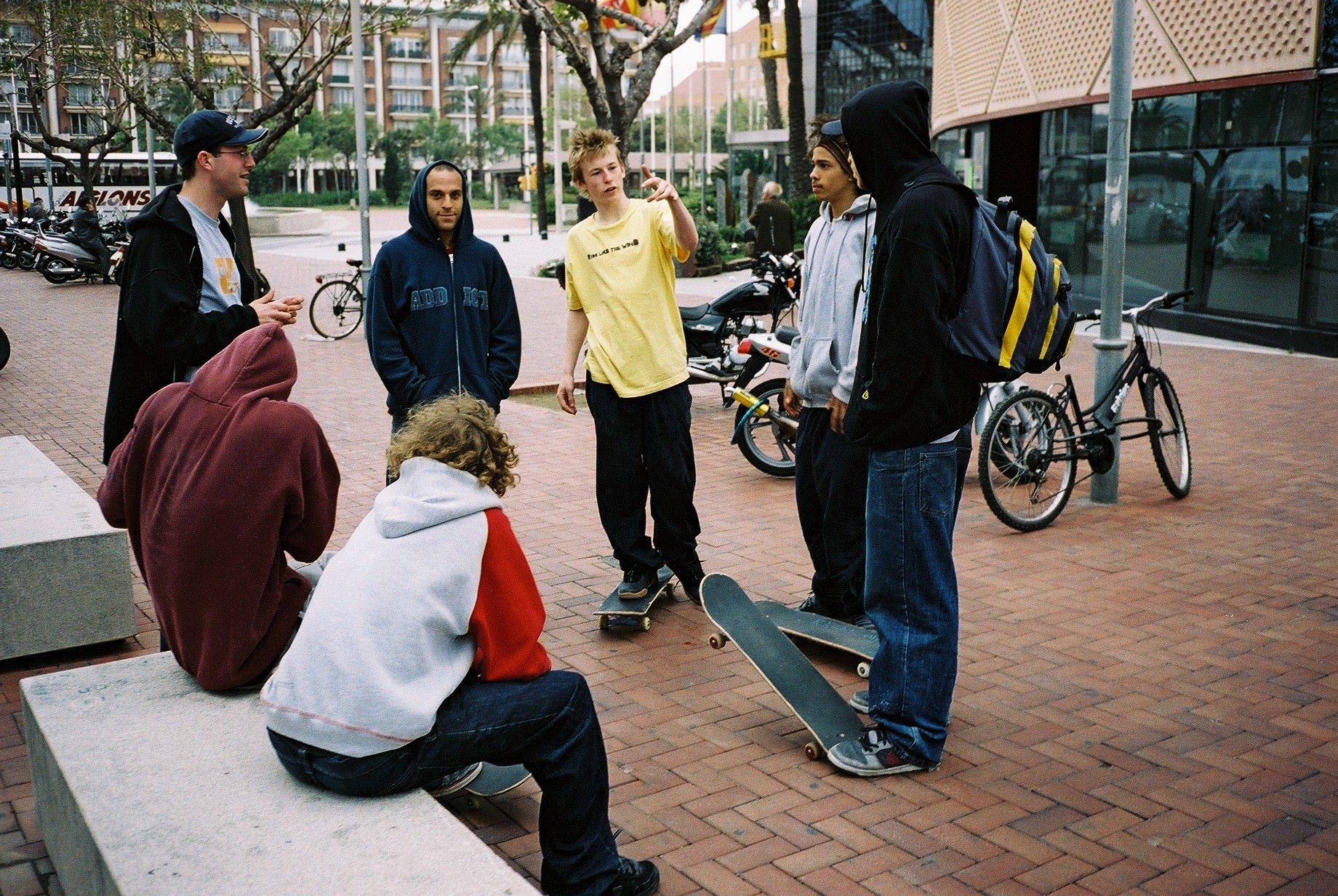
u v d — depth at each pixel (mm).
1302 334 13672
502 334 5051
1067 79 17672
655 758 3998
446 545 2799
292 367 3344
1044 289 3607
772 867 3303
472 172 106250
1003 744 4066
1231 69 14312
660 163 84312
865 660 4590
